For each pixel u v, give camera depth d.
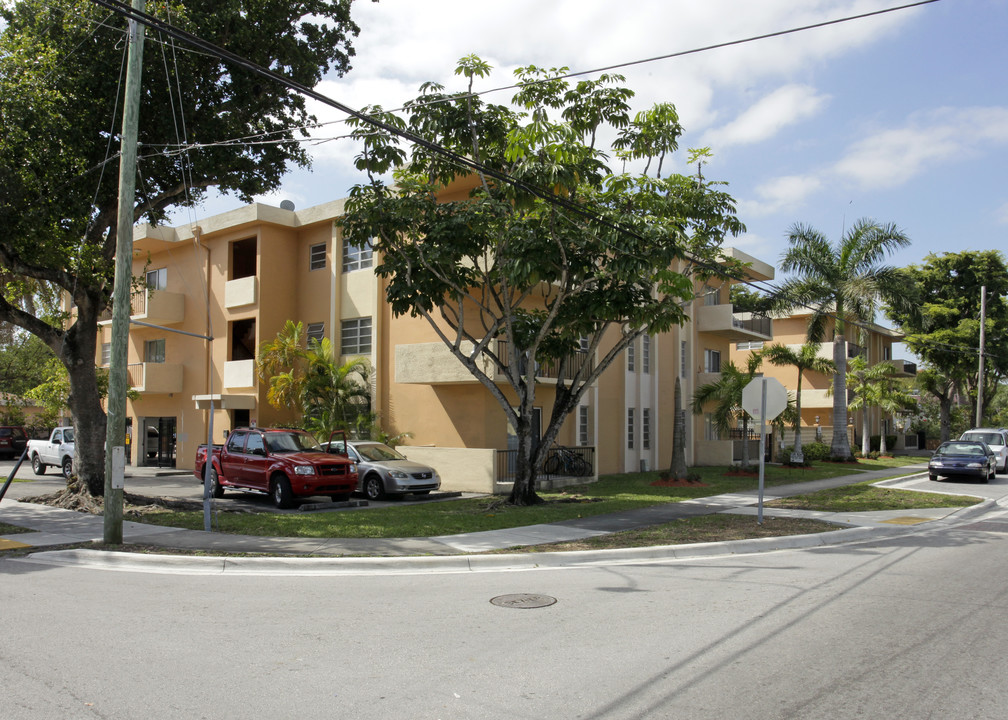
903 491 19.83
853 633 6.55
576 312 15.38
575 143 13.05
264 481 16.28
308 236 25.91
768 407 13.38
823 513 15.16
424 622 6.96
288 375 22.58
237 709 4.75
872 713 4.70
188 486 21.48
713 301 32.62
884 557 10.66
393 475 17.64
